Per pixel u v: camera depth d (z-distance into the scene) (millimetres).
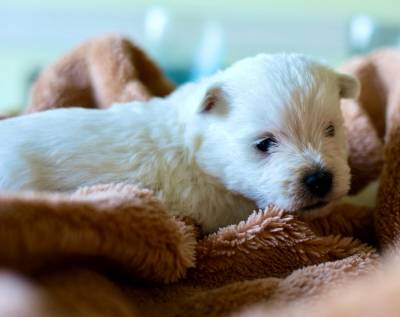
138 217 232
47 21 684
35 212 206
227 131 308
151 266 238
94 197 231
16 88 688
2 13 671
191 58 688
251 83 306
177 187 310
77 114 321
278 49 745
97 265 225
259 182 301
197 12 709
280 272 268
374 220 297
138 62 396
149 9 704
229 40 729
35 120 315
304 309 216
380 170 349
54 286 199
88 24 694
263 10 731
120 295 220
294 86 301
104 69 377
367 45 714
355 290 194
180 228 253
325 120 305
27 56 688
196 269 265
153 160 311
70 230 210
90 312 194
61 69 389
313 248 270
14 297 180
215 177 313
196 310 232
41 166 298
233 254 267
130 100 363
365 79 395
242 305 231
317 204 294
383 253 280
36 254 203
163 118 326
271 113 299
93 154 305
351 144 356
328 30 749
